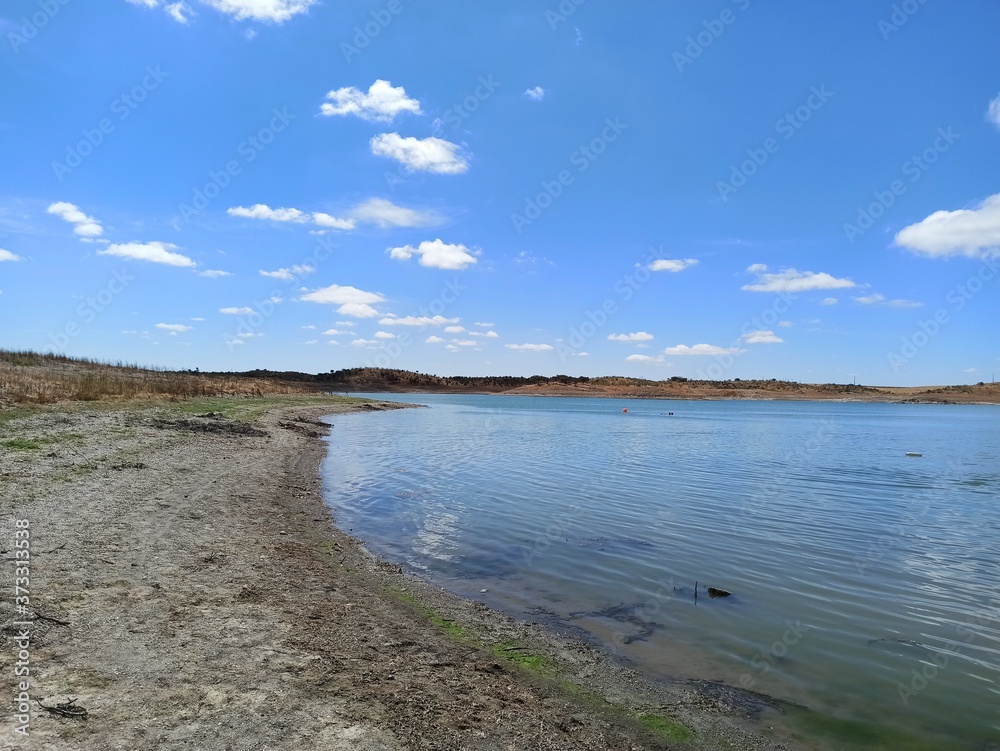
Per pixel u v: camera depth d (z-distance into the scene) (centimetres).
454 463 2688
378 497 1836
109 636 642
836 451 3641
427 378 19600
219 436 2506
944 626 934
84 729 473
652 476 2430
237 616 748
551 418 7006
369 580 1023
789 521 1666
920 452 3675
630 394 18225
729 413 9938
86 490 1290
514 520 1577
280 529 1262
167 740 475
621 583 1101
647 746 586
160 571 871
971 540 1488
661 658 794
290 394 6931
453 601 966
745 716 656
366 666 667
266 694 566
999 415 10294
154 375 5084
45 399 2558
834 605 1020
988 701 704
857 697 706
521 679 701
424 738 534
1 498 1138
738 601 1024
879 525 1645
